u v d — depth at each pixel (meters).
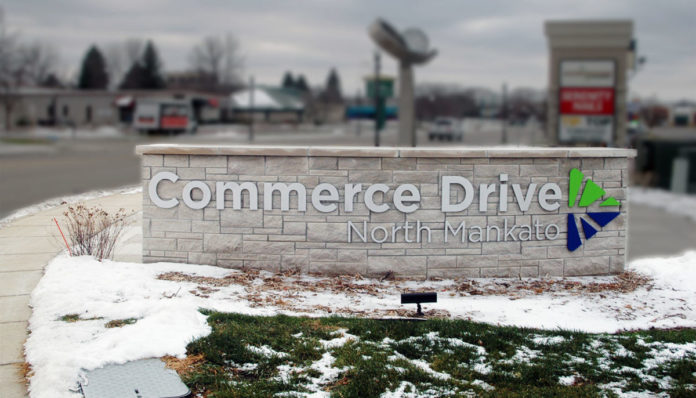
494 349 6.64
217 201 9.71
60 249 9.94
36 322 6.79
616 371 6.26
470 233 9.90
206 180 9.70
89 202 14.17
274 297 8.37
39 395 5.25
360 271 9.78
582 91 27.19
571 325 7.74
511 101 106.81
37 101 70.94
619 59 26.81
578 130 27.38
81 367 5.66
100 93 71.62
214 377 5.68
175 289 8.26
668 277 10.15
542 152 9.97
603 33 26.70
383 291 9.08
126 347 6.02
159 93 70.94
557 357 6.54
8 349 6.23
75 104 71.75
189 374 5.72
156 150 9.67
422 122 100.81
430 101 103.69
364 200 9.69
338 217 9.70
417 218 9.79
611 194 10.32
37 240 10.50
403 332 6.95
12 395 5.32
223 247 9.75
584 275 10.34
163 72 111.75
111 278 8.41
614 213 10.35
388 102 97.69
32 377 5.59
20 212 12.94
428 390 5.63
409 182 9.72
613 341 7.05
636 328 7.70
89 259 9.34
